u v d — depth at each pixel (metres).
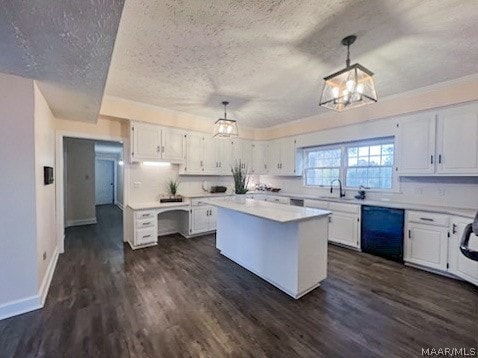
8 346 1.67
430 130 3.13
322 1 1.59
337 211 3.98
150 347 1.68
